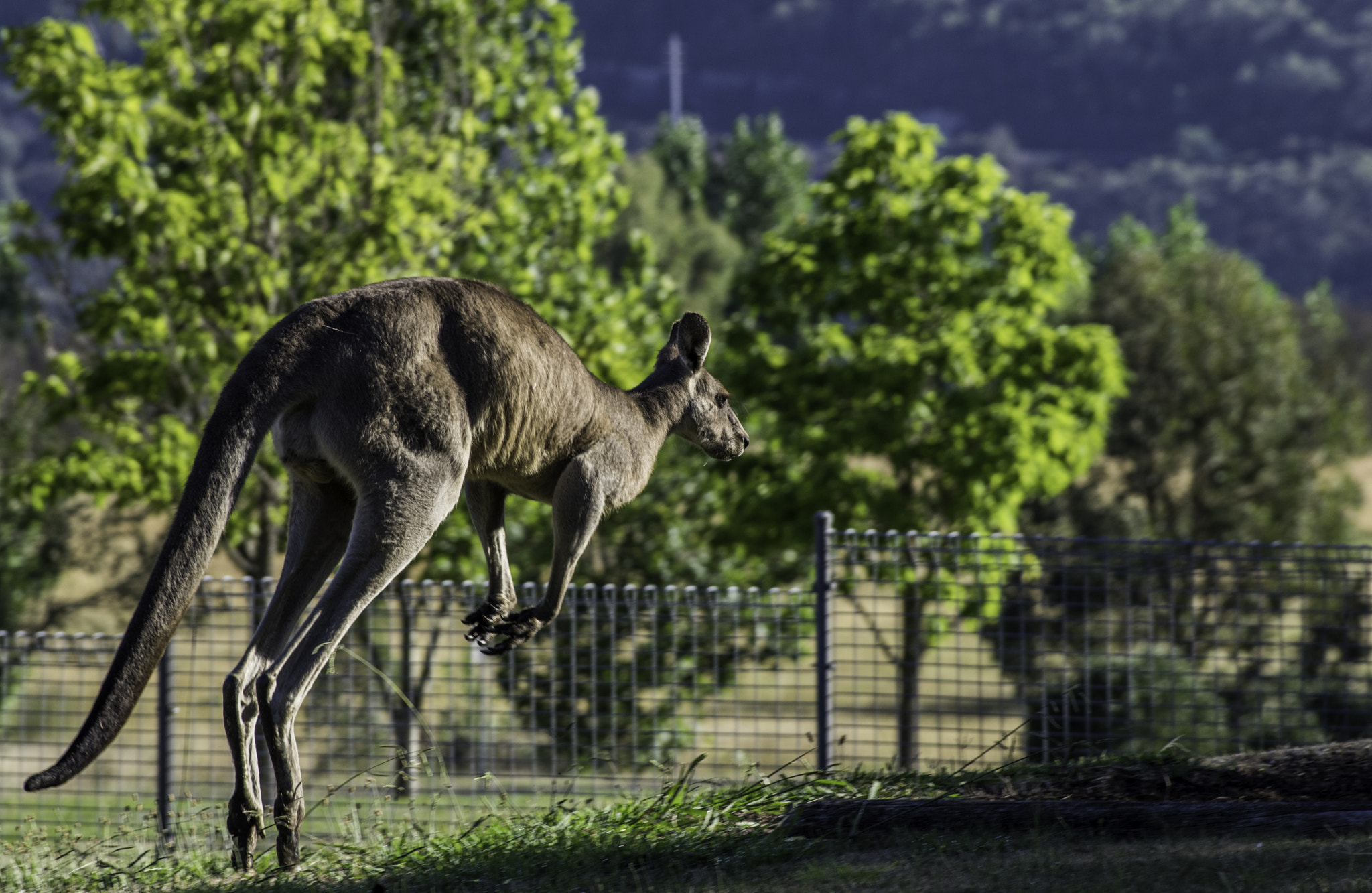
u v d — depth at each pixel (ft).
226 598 106.93
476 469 71.77
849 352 209.46
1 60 161.17
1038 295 208.23
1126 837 66.80
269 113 166.81
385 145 180.24
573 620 110.73
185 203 157.48
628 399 78.02
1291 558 103.60
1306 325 449.48
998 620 105.60
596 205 204.13
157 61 170.09
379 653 143.43
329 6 176.14
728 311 527.81
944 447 201.36
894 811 71.72
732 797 79.87
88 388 169.78
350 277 165.58
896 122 209.87
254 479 168.14
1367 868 55.67
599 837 71.26
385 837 78.84
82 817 114.11
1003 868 60.29
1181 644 131.95
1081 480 328.90
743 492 214.07
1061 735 103.09
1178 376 326.65
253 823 68.74
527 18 208.23
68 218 167.22
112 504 238.27
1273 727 107.04
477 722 118.21
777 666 113.70
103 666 119.65
